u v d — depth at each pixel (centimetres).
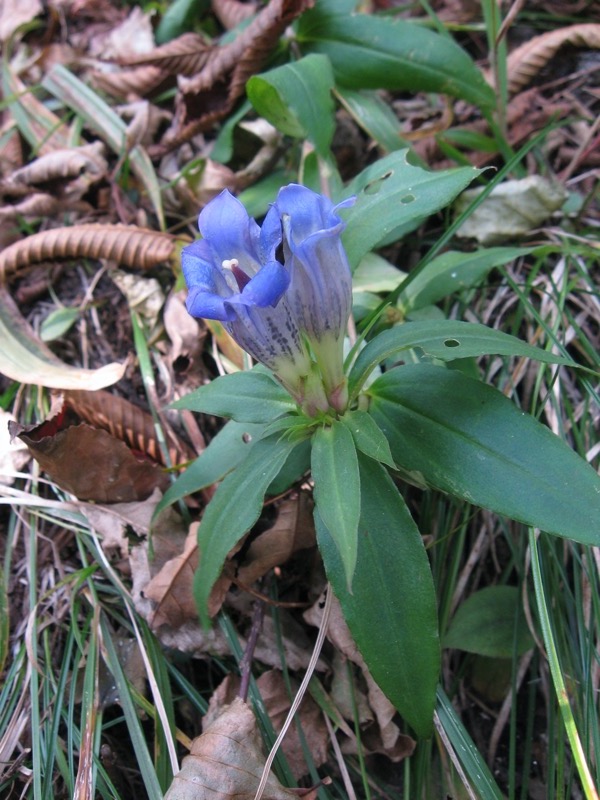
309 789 16
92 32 33
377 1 31
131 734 17
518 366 21
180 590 19
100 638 19
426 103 28
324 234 13
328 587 17
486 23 24
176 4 31
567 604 19
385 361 20
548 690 19
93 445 20
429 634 14
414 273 19
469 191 25
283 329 14
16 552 21
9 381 24
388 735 18
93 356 25
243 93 26
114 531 20
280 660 19
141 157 27
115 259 25
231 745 16
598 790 16
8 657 20
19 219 27
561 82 27
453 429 15
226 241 14
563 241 23
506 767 19
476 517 21
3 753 18
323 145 21
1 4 34
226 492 16
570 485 14
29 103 30
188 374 23
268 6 25
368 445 14
